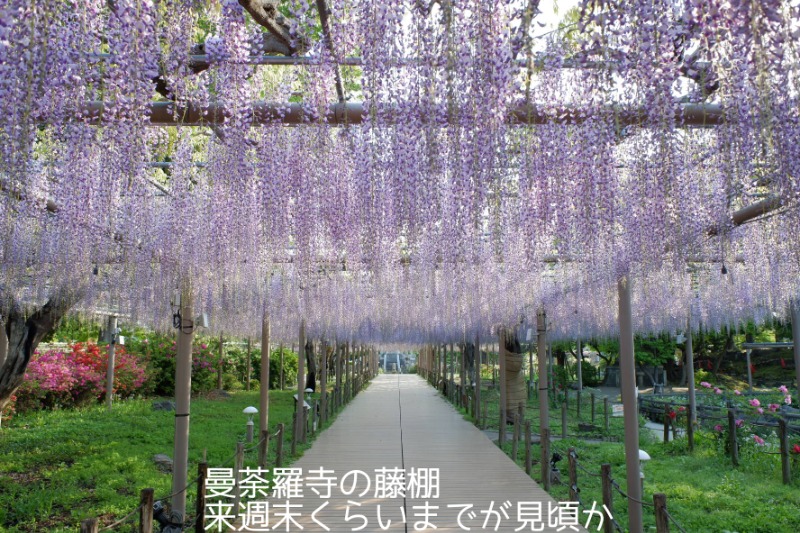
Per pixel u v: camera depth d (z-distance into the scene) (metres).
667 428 8.48
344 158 3.76
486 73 2.27
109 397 10.46
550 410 13.05
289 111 3.26
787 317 8.37
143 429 8.58
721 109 2.64
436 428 9.77
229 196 3.94
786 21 1.75
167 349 14.23
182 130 4.15
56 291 5.02
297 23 2.79
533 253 4.16
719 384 17.61
